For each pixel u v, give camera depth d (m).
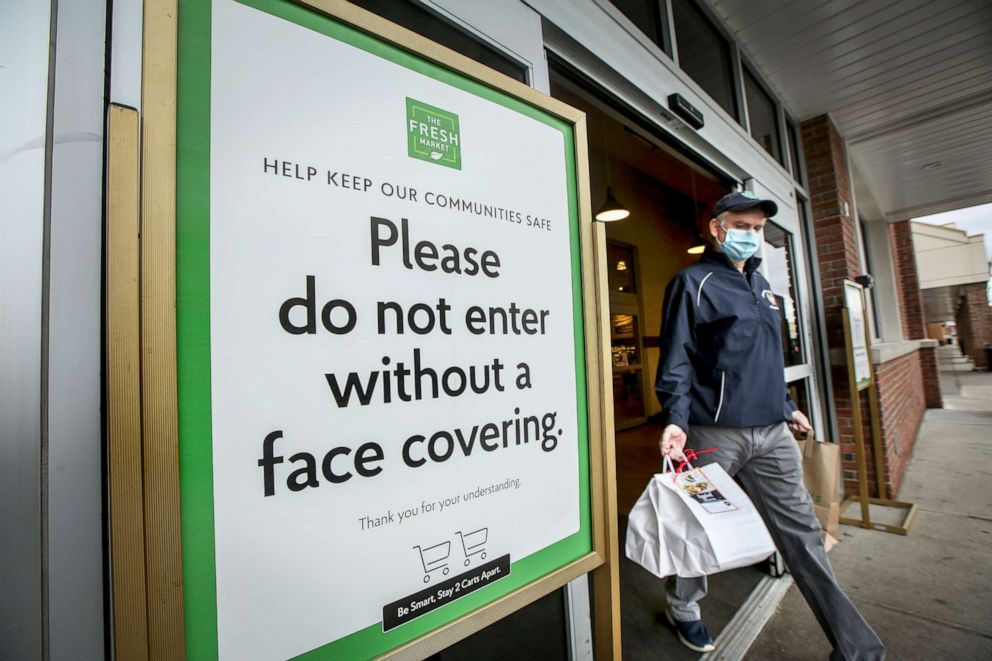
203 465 0.48
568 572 0.79
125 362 0.44
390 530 0.60
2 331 0.48
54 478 0.48
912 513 3.06
